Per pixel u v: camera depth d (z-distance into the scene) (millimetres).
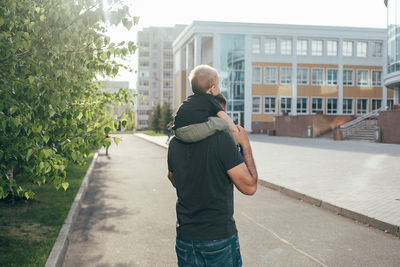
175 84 77188
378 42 59906
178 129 1971
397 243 4977
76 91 3992
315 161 14602
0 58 3484
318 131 37250
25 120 3441
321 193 7898
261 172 11344
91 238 5215
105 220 6227
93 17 3344
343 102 59438
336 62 58969
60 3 3381
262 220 6176
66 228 5348
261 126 57406
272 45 57844
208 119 1938
